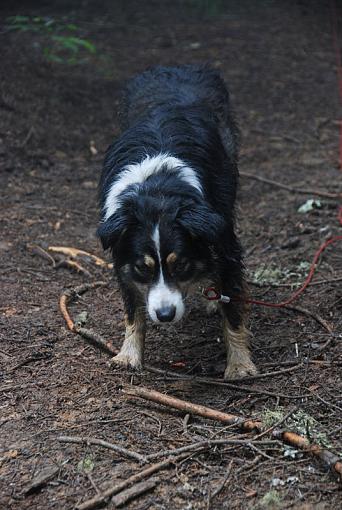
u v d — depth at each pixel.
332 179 11.70
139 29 19.00
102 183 7.52
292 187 11.38
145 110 8.06
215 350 7.44
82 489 5.41
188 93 8.34
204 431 6.03
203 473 5.53
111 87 14.73
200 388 6.73
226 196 7.38
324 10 21.11
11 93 13.27
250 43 18.34
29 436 6.00
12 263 9.11
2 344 7.40
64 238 9.80
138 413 6.31
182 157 7.02
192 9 20.97
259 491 5.36
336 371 6.83
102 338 7.41
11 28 16.36
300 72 16.64
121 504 5.21
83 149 12.58
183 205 6.27
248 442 5.74
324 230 9.87
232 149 8.75
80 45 17.02
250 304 7.88
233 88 15.58
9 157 11.90
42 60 15.24
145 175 6.69
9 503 5.29
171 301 6.26
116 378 6.86
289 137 13.40
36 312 8.05
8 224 10.07
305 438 5.74
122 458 5.72
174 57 17.08
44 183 11.41
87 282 8.74
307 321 7.78
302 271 8.85
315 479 5.44
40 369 6.99
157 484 5.41
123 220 6.29
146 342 7.59
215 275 6.91
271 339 7.50
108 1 21.11
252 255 9.37
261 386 6.69
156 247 6.19
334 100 15.21
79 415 6.30
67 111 13.41
